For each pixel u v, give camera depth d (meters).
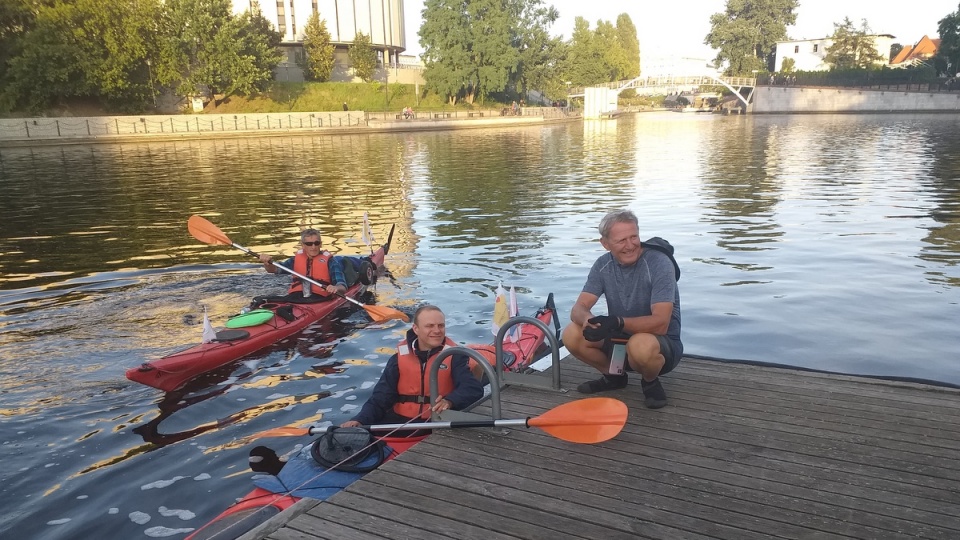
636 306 4.08
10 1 40.00
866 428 3.76
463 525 2.96
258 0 57.38
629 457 3.53
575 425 3.49
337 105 56.59
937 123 47.25
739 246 10.81
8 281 9.25
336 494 3.26
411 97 62.91
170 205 16.28
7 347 6.69
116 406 5.41
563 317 7.64
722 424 3.88
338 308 7.89
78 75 42.03
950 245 10.40
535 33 68.12
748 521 2.93
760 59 89.50
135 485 4.25
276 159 29.00
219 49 44.97
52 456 4.62
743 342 6.69
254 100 51.94
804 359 6.21
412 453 3.64
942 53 66.19
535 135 45.84
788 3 88.62
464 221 13.73
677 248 10.81
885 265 9.34
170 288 8.86
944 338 6.62
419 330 4.23
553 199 16.58
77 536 3.73
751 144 32.56
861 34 74.38
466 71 61.44
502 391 4.61
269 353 6.54
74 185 20.25
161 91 47.69
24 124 38.25
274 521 3.09
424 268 9.80
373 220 14.02
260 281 9.24
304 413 5.27
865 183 17.72
